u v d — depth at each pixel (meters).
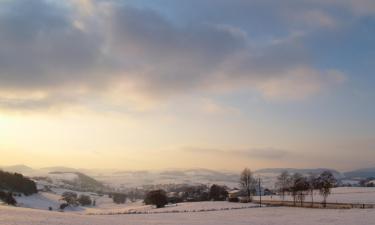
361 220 76.69
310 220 80.06
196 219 88.62
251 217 94.06
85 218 64.75
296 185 159.38
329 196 170.50
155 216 100.44
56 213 69.25
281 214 101.94
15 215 57.59
